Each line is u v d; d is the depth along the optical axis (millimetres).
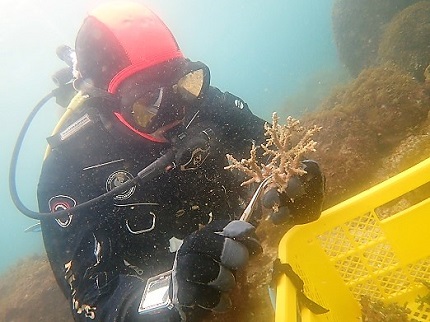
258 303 1140
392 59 3715
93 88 688
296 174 625
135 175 731
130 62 659
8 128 17953
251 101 14578
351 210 792
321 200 676
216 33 26875
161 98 681
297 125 626
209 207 794
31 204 14219
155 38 683
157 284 556
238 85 22812
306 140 646
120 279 635
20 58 14367
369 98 2180
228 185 832
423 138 1688
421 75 3490
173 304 495
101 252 667
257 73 23000
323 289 820
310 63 14070
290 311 593
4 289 3945
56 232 697
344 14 5301
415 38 3508
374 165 1809
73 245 673
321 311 655
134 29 679
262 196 655
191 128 771
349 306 885
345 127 1979
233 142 897
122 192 712
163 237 769
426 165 763
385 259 894
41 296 2988
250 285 1208
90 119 730
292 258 730
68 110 783
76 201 703
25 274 3834
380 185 790
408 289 925
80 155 717
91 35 684
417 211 852
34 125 14844
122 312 555
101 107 699
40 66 14727
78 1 13062
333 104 3332
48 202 702
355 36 5293
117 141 717
